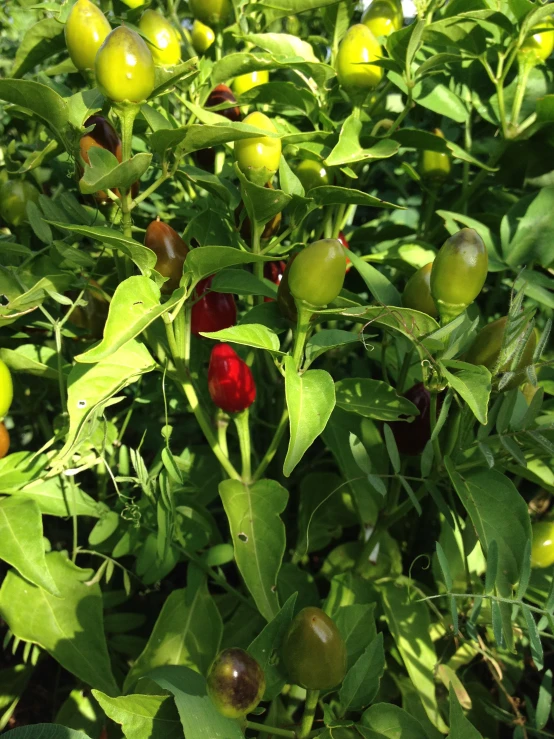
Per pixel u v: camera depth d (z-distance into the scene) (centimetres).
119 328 20
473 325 24
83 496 32
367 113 39
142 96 23
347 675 24
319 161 33
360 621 27
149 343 31
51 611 30
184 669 25
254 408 39
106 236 22
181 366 29
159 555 29
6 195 33
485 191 43
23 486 30
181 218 41
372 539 33
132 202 25
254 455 38
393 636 31
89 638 30
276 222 32
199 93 36
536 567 31
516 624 31
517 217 36
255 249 30
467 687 35
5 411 28
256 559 28
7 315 27
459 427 27
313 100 35
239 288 28
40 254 31
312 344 26
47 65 46
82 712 33
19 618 29
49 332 35
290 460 22
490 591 23
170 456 26
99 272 34
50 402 43
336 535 38
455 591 33
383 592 32
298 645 22
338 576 32
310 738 24
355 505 35
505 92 38
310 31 52
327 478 38
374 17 35
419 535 41
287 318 28
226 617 36
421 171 39
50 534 42
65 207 29
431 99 37
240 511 29
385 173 51
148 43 31
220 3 36
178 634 30
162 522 28
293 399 22
